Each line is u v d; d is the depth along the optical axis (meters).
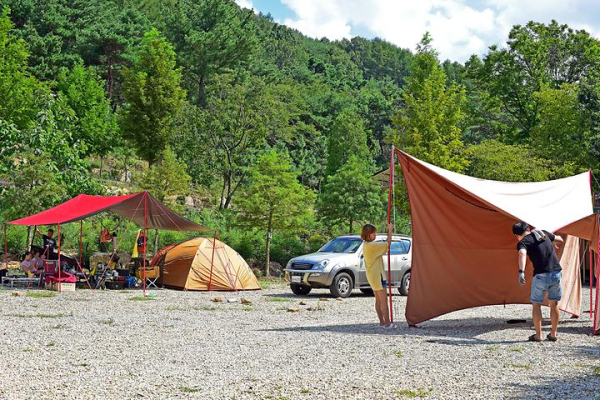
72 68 59.50
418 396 6.00
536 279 9.69
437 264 11.64
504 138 48.06
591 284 12.66
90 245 27.64
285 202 27.72
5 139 24.11
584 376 6.95
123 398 5.82
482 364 7.62
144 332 10.09
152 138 44.09
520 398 5.94
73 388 6.17
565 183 12.86
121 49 65.12
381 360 7.82
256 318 12.43
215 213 35.41
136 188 40.00
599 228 10.98
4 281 19.34
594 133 35.03
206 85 65.06
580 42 46.59
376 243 11.25
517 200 11.32
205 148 41.66
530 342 9.56
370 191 32.56
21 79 39.25
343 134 68.44
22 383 6.33
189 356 7.97
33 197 23.20
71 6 66.19
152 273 19.44
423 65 34.25
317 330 10.65
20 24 62.75
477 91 51.84
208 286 19.30
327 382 6.55
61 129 27.08
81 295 16.55
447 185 11.33
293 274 18.05
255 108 42.12
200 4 70.31
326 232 34.22
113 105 64.94
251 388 6.26
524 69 47.16
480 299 11.90
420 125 31.64
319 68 145.25
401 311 14.33
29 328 10.24
